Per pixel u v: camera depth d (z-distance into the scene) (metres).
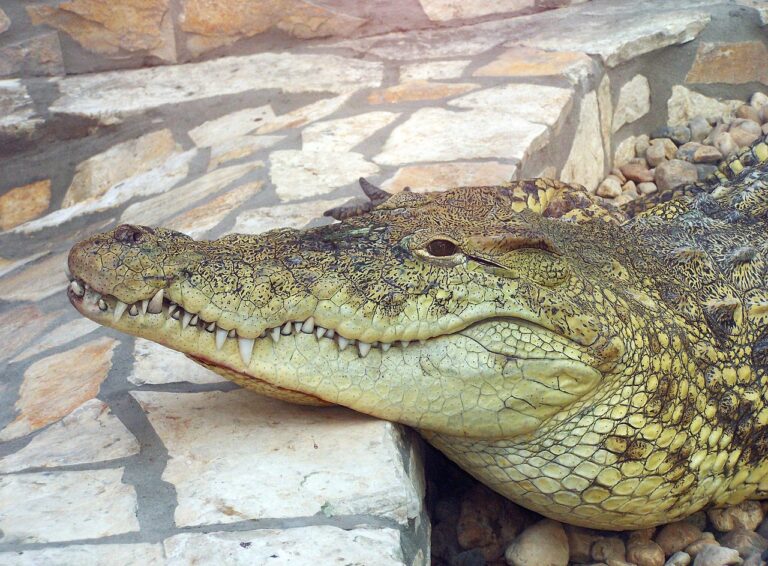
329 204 1.56
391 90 2.00
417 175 1.61
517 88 1.93
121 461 1.06
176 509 0.99
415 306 1.06
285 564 0.92
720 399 1.20
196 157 1.89
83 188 2.04
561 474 1.12
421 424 1.09
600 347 1.08
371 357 1.07
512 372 1.07
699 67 2.29
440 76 2.05
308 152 1.75
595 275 1.17
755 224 1.44
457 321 1.06
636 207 1.77
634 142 2.25
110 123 2.05
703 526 1.28
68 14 2.26
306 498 1.00
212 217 1.57
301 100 2.03
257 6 2.32
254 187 1.65
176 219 1.61
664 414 1.14
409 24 2.41
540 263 1.09
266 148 1.79
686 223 1.38
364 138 1.78
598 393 1.10
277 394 1.09
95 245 1.03
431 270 1.06
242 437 1.08
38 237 1.80
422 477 1.14
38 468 1.06
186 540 0.95
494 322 1.07
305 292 1.04
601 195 2.04
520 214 1.23
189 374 1.22
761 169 1.61
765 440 1.24
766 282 1.32
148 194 1.82
